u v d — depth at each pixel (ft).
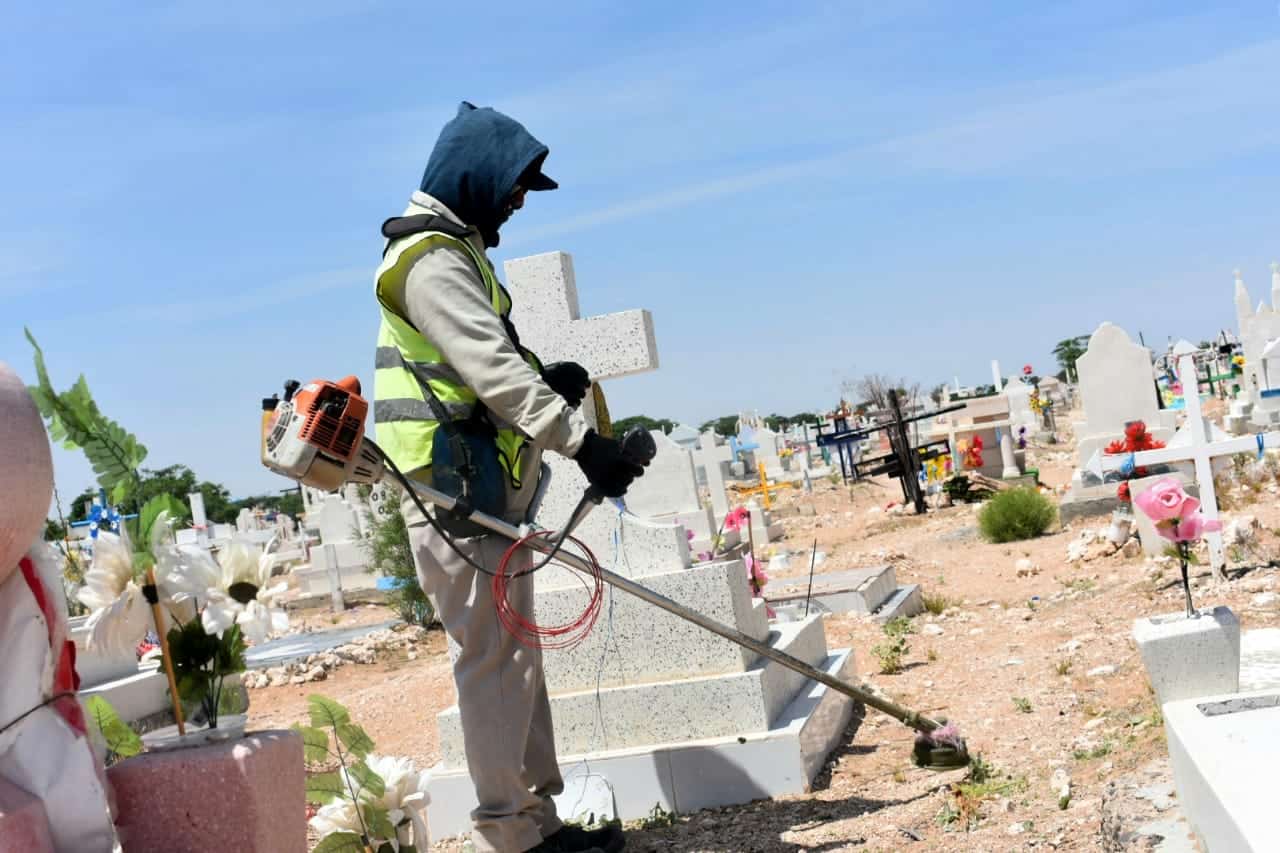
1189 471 39.19
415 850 11.65
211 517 133.49
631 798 16.97
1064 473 77.10
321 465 10.61
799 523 69.51
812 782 16.89
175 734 8.69
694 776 16.78
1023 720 18.69
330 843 11.21
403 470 12.66
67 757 7.77
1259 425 66.39
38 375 8.87
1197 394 28.17
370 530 52.49
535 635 13.07
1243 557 28.89
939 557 45.24
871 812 14.75
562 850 13.42
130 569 8.89
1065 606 29.45
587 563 13.23
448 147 12.98
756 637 18.71
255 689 38.60
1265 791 8.41
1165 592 27.30
